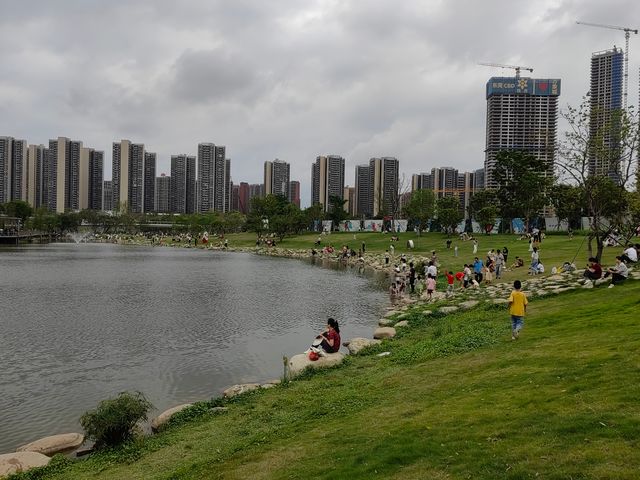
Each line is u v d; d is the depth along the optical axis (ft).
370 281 184.75
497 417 34.30
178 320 108.37
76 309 121.70
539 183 272.51
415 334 80.02
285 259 301.43
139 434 47.06
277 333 95.71
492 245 236.84
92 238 573.33
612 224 120.16
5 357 78.43
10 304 128.47
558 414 32.73
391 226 423.23
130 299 138.41
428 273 125.29
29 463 41.70
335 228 482.69
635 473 23.58
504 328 68.13
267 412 48.73
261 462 34.55
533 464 26.23
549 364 45.32
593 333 54.44
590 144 114.62
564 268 123.54
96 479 37.47
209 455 39.04
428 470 27.73
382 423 38.14
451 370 51.62
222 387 64.44
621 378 37.40
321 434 38.45
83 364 74.74
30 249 386.73
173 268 236.84
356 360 67.62
